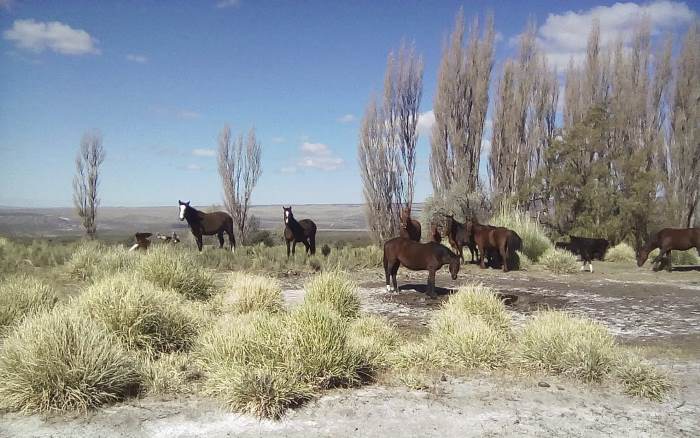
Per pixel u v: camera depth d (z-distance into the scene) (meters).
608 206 28.55
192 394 5.62
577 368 6.28
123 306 6.86
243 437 4.67
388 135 35.03
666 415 5.29
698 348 7.86
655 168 34.47
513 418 5.16
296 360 5.85
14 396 5.06
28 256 16.66
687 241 17.56
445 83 34.38
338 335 6.13
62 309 6.77
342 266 17.09
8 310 7.72
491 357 6.72
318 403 5.44
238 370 5.52
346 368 6.00
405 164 35.44
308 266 17.28
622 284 14.80
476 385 6.09
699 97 33.28
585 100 37.66
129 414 5.07
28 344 5.36
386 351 6.94
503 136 36.12
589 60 37.78
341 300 9.38
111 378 5.38
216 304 9.52
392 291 12.52
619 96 35.50
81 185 40.38
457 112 34.44
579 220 29.16
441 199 27.55
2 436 4.56
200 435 4.69
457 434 4.80
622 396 5.80
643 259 18.78
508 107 35.84
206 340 6.79
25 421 4.88
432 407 5.40
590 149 29.64
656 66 35.38
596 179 29.09
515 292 13.30
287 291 12.93
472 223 17.91
